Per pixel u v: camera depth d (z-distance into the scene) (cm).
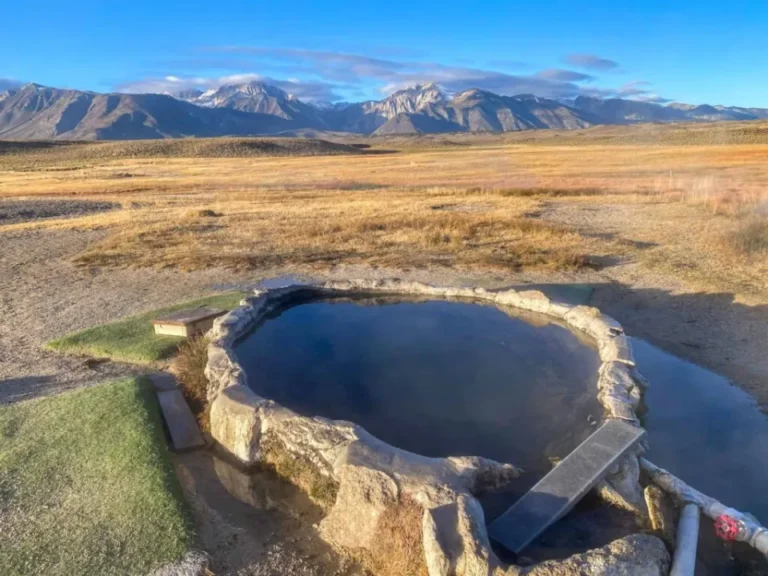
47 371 712
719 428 561
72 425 537
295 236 1608
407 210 2034
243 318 686
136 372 693
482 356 598
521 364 575
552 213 1891
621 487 388
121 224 2036
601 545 343
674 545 352
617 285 1053
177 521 407
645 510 377
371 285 818
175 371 661
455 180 3556
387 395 520
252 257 1340
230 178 4281
